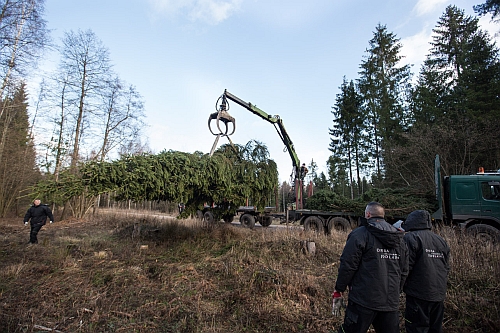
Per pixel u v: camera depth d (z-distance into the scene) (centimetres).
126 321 364
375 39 2414
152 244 787
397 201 985
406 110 2225
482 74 1667
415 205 934
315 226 1113
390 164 1869
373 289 237
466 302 393
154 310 393
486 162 1498
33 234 860
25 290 464
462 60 1819
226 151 809
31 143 1983
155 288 471
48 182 542
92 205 1739
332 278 505
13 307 402
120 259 647
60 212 1956
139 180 582
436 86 2027
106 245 809
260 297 424
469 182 856
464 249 538
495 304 386
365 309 237
